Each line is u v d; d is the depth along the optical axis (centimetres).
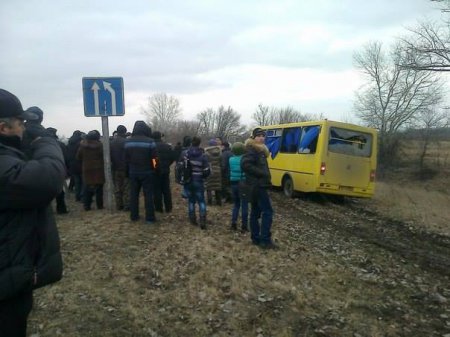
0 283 249
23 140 286
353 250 865
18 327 268
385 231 1131
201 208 912
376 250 888
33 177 252
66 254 690
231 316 515
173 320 500
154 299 546
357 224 1203
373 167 1536
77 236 796
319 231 1041
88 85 933
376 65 3419
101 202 1080
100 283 584
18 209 256
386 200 1780
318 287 620
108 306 516
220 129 9156
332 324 508
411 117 3198
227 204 1284
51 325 461
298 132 1641
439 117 3055
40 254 270
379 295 609
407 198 1883
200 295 566
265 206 794
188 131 8631
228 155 1241
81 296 538
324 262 745
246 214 916
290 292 589
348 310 551
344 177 1498
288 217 1213
